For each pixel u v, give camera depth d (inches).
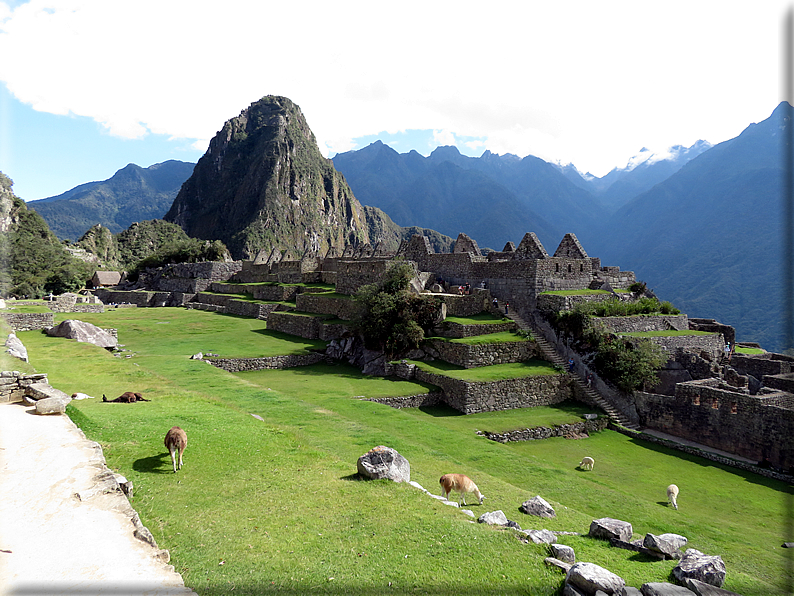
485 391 1104.2
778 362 1197.1
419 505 426.6
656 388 1138.0
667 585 295.4
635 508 631.8
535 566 331.6
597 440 1013.2
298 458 529.0
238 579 296.0
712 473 844.0
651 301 1483.8
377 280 1651.1
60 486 362.3
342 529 374.0
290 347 1537.9
